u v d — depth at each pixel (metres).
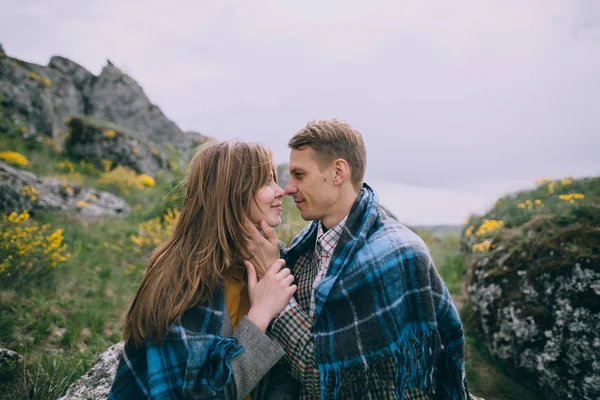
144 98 22.23
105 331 3.94
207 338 1.21
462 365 1.44
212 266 1.32
